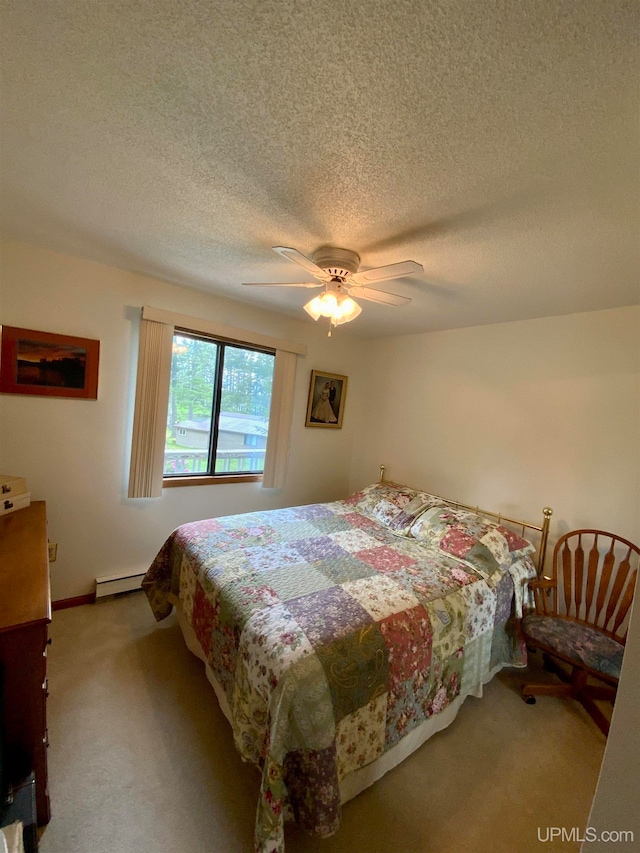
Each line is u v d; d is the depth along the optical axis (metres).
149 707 1.62
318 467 3.52
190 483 2.74
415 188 1.11
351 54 0.71
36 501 2.08
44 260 2.03
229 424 2.93
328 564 1.83
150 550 2.61
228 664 1.42
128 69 0.79
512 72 0.71
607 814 0.51
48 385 2.11
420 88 0.76
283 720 1.06
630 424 1.98
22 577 1.23
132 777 1.32
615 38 0.62
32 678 1.07
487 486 2.62
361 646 1.26
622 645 1.72
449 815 1.27
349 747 1.18
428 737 1.54
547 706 1.82
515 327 2.48
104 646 2.00
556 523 2.26
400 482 3.28
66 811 1.19
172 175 1.19
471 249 1.48
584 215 1.17
